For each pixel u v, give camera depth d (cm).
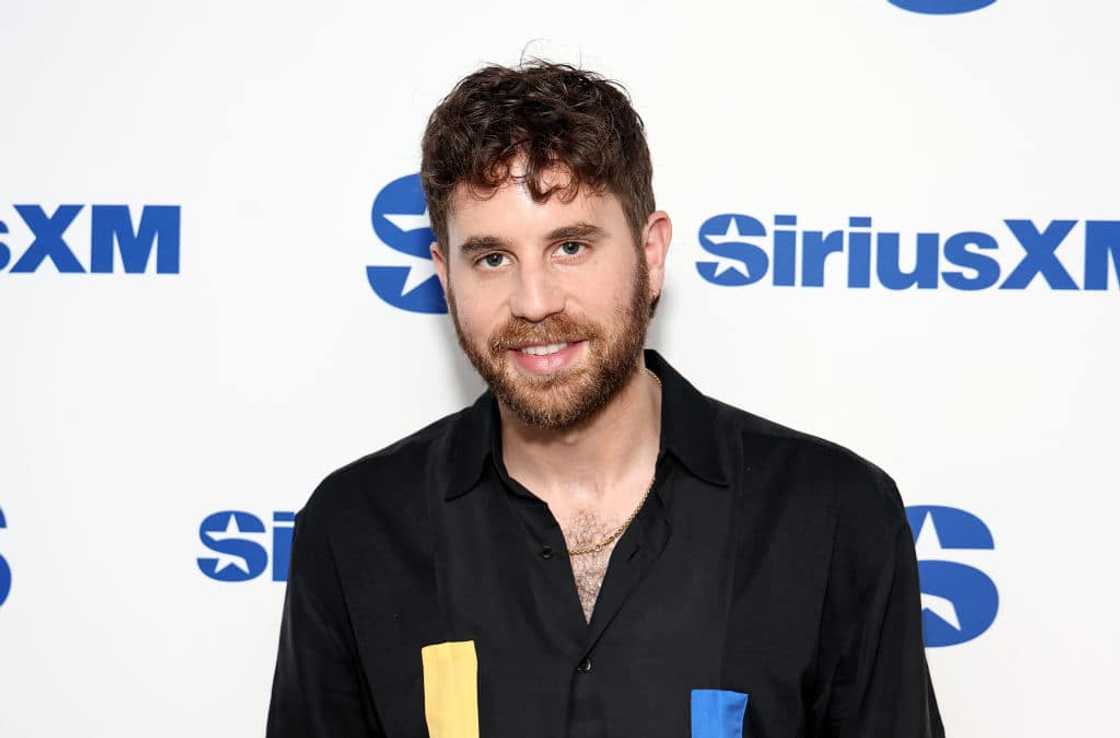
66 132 145
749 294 142
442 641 110
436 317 145
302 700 115
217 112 144
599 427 111
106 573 146
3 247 145
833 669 108
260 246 144
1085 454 141
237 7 143
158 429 145
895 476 142
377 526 117
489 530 113
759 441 115
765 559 109
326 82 144
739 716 104
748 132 141
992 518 142
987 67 140
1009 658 142
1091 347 141
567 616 107
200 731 146
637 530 109
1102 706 141
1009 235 141
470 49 143
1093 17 140
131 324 145
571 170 100
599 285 103
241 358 145
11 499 146
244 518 146
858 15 141
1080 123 140
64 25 145
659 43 141
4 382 145
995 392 141
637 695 104
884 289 142
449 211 105
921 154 141
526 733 105
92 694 146
